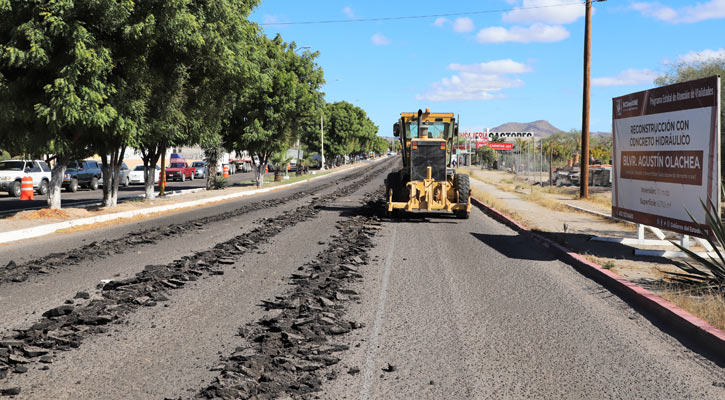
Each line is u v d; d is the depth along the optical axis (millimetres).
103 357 5160
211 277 8789
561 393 4406
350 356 5215
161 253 11055
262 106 33469
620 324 6316
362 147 119688
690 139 9727
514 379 4684
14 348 5320
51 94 14688
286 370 4793
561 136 63812
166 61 18172
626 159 12109
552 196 25922
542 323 6320
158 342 5594
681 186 10016
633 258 10117
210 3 17719
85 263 9922
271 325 6062
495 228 15734
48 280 8492
